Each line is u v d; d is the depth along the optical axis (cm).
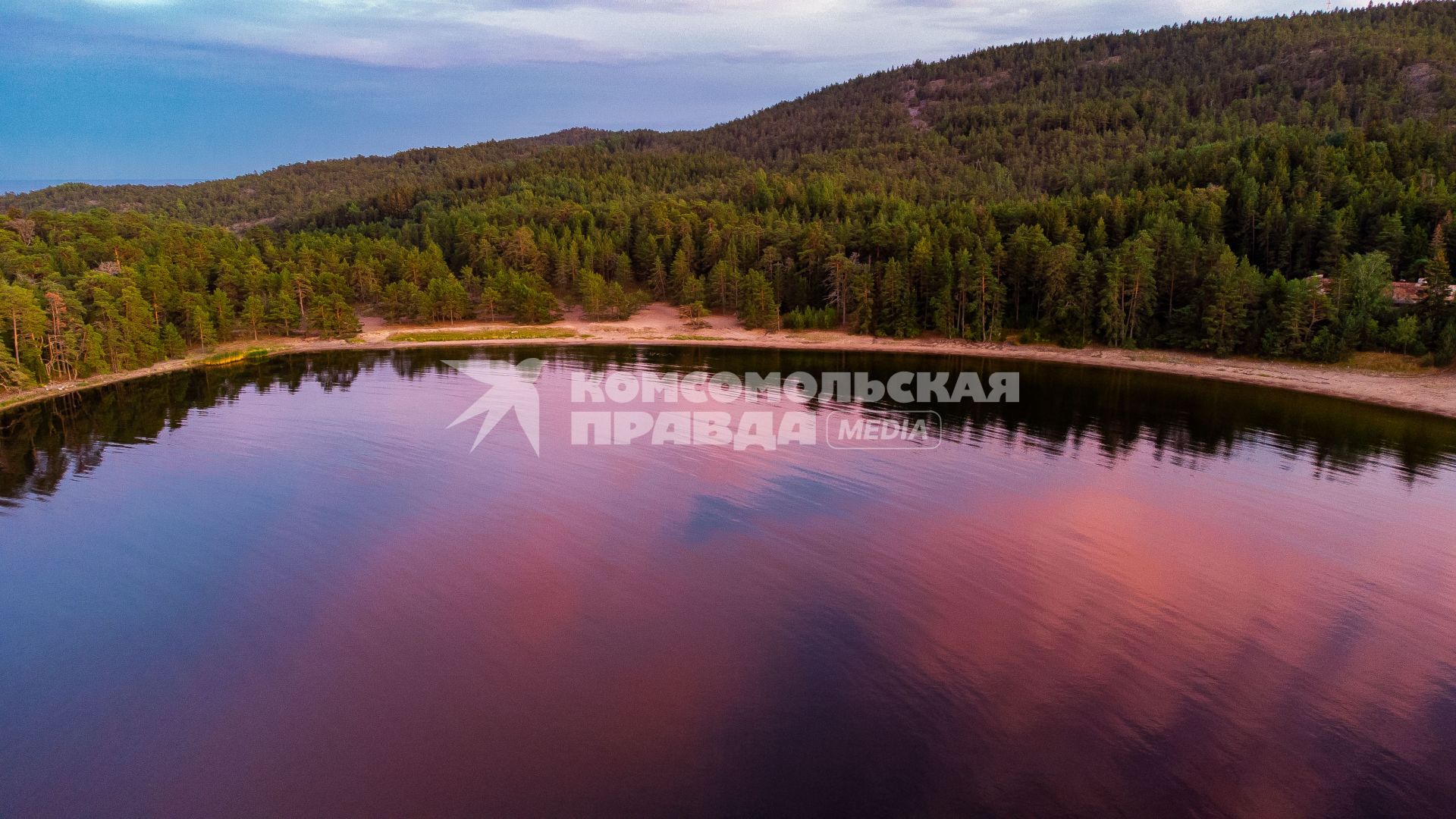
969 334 13950
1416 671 3175
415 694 3047
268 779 2583
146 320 12294
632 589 3928
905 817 2369
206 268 16638
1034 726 2811
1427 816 2380
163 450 6712
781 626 3556
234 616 3700
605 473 5897
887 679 3117
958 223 16550
